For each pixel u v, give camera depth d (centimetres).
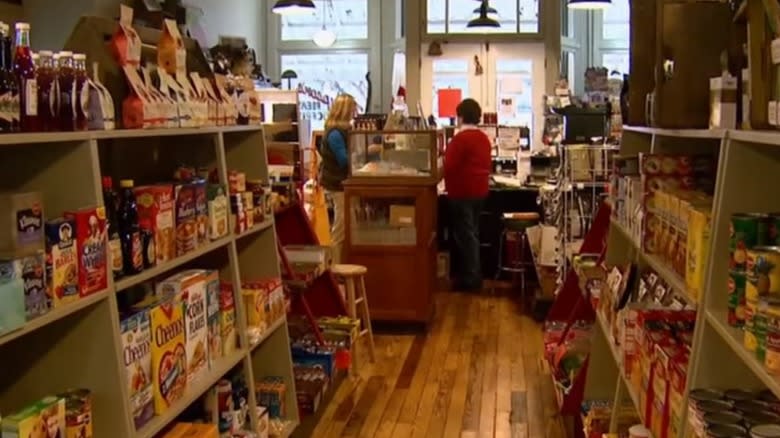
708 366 185
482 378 465
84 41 249
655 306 267
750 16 174
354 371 468
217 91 309
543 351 509
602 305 340
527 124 959
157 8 652
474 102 679
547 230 584
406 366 489
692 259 201
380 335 557
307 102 1055
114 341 205
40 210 181
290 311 430
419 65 970
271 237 346
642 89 302
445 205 711
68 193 202
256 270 349
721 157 181
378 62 1095
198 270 283
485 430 390
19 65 186
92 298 198
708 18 231
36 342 208
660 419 218
